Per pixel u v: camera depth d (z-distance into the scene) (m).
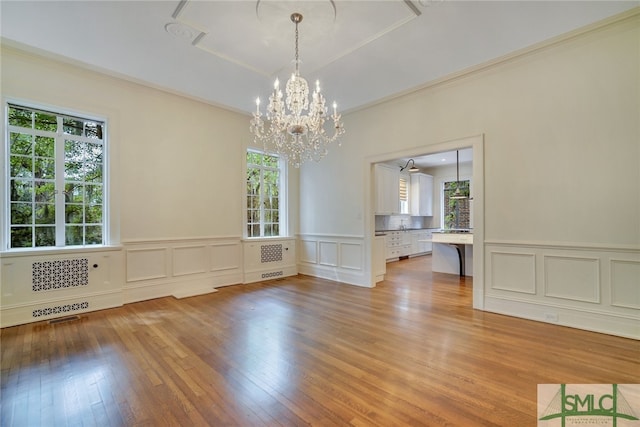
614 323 2.83
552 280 3.16
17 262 3.17
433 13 2.60
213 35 2.93
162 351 2.55
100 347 2.62
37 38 2.98
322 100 2.92
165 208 4.26
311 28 2.81
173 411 1.78
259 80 3.90
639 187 2.71
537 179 3.23
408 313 3.53
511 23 2.75
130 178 3.95
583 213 2.97
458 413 1.74
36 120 3.46
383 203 7.71
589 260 2.96
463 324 3.16
